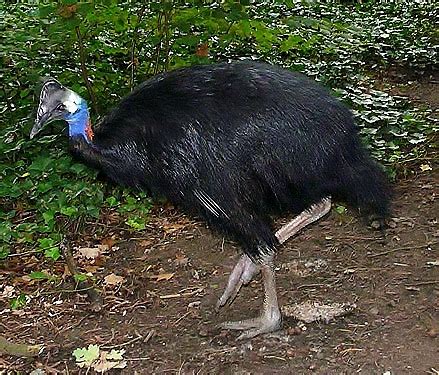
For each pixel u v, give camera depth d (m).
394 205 5.42
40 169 5.34
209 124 4.09
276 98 4.13
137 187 4.20
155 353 4.41
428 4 12.79
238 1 5.68
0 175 5.51
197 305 4.71
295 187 4.16
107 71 6.49
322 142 4.14
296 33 7.11
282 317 4.55
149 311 4.70
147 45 6.57
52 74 6.27
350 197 4.25
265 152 4.10
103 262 5.12
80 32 5.85
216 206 4.12
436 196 5.57
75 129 4.14
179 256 5.14
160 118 4.12
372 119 6.11
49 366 4.37
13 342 4.51
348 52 9.05
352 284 4.79
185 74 4.20
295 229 4.36
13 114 6.11
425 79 8.79
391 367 4.24
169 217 5.55
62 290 4.89
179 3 5.83
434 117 7.16
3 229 5.10
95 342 4.50
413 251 5.04
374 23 11.29
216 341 4.45
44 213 5.22
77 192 5.26
